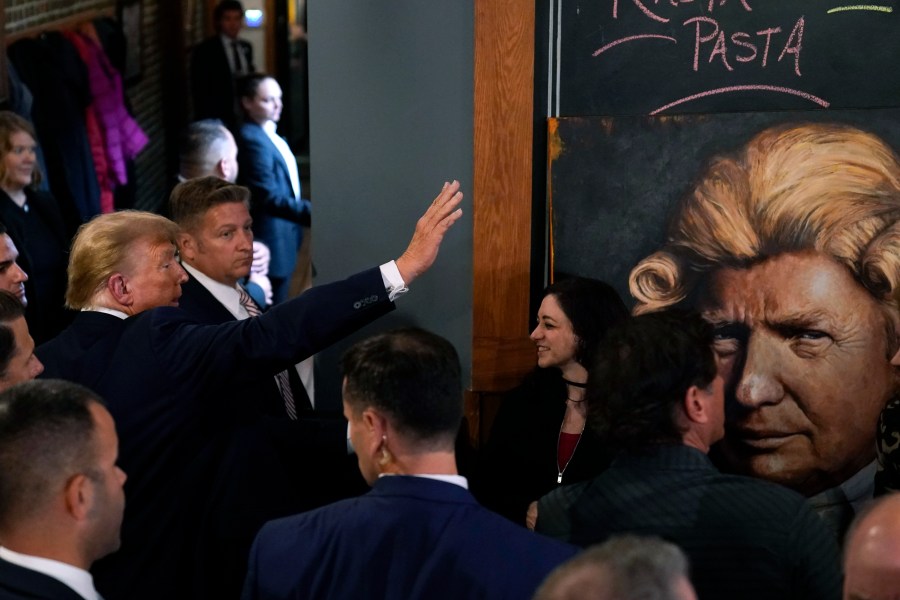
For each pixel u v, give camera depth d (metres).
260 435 2.54
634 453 1.78
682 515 1.72
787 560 1.68
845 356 2.75
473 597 1.60
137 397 2.33
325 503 2.81
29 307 4.04
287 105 10.30
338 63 2.94
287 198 5.49
